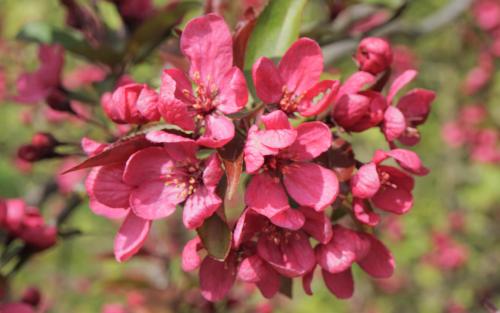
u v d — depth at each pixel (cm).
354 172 42
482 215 122
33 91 54
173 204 41
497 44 118
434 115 124
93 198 42
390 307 118
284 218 40
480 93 123
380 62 43
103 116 55
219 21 42
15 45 79
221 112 42
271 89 42
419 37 67
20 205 50
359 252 42
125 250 41
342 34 56
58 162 97
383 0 58
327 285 44
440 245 117
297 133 41
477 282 120
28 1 107
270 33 45
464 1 69
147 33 53
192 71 42
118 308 67
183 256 41
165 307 63
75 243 115
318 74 42
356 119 42
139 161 41
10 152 112
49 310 107
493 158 120
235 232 40
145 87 41
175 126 41
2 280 50
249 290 65
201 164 41
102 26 56
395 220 116
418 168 41
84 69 92
